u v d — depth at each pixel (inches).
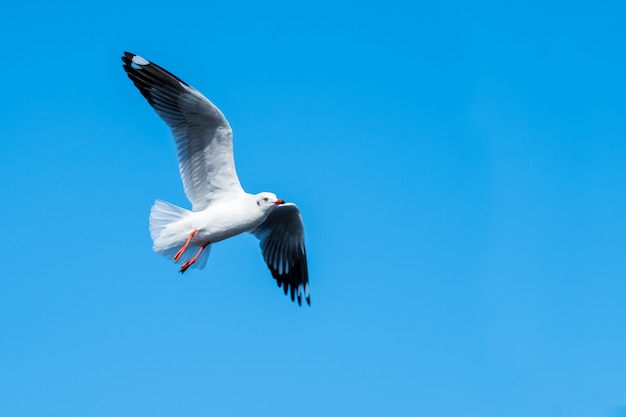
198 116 544.7
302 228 630.5
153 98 550.9
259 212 558.9
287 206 614.5
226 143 547.8
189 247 562.3
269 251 643.5
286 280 644.7
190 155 559.2
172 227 550.0
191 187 562.9
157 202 556.1
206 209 555.2
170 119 554.6
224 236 557.0
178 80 535.2
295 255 644.1
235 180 557.6
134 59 543.2
